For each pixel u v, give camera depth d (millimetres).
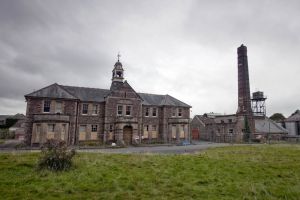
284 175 12594
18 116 85125
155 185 10398
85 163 14820
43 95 36125
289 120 73312
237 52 63438
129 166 14578
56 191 9227
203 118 68500
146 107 45781
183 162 16391
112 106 41031
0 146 32844
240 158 18594
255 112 68500
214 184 10812
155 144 40469
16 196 8508
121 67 46844
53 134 33844
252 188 9789
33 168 12922
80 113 39281
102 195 8852
